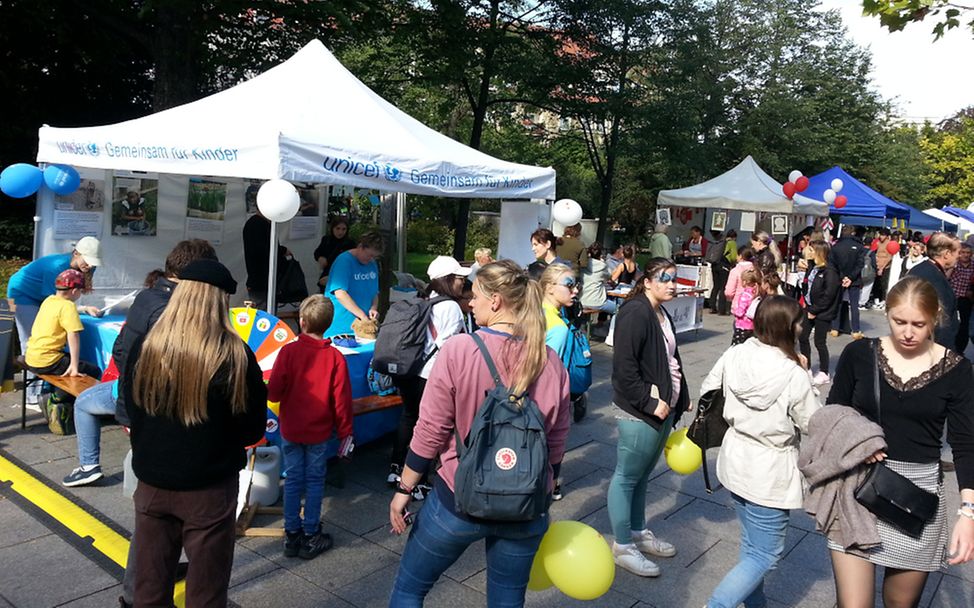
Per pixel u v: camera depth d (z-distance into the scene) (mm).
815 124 31062
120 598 3039
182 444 2426
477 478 2197
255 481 4410
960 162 44375
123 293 7613
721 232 16844
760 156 28703
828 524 2609
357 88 6965
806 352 8773
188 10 10547
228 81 15500
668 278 3602
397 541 4125
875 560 2533
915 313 2418
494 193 6914
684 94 17625
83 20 13672
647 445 3654
